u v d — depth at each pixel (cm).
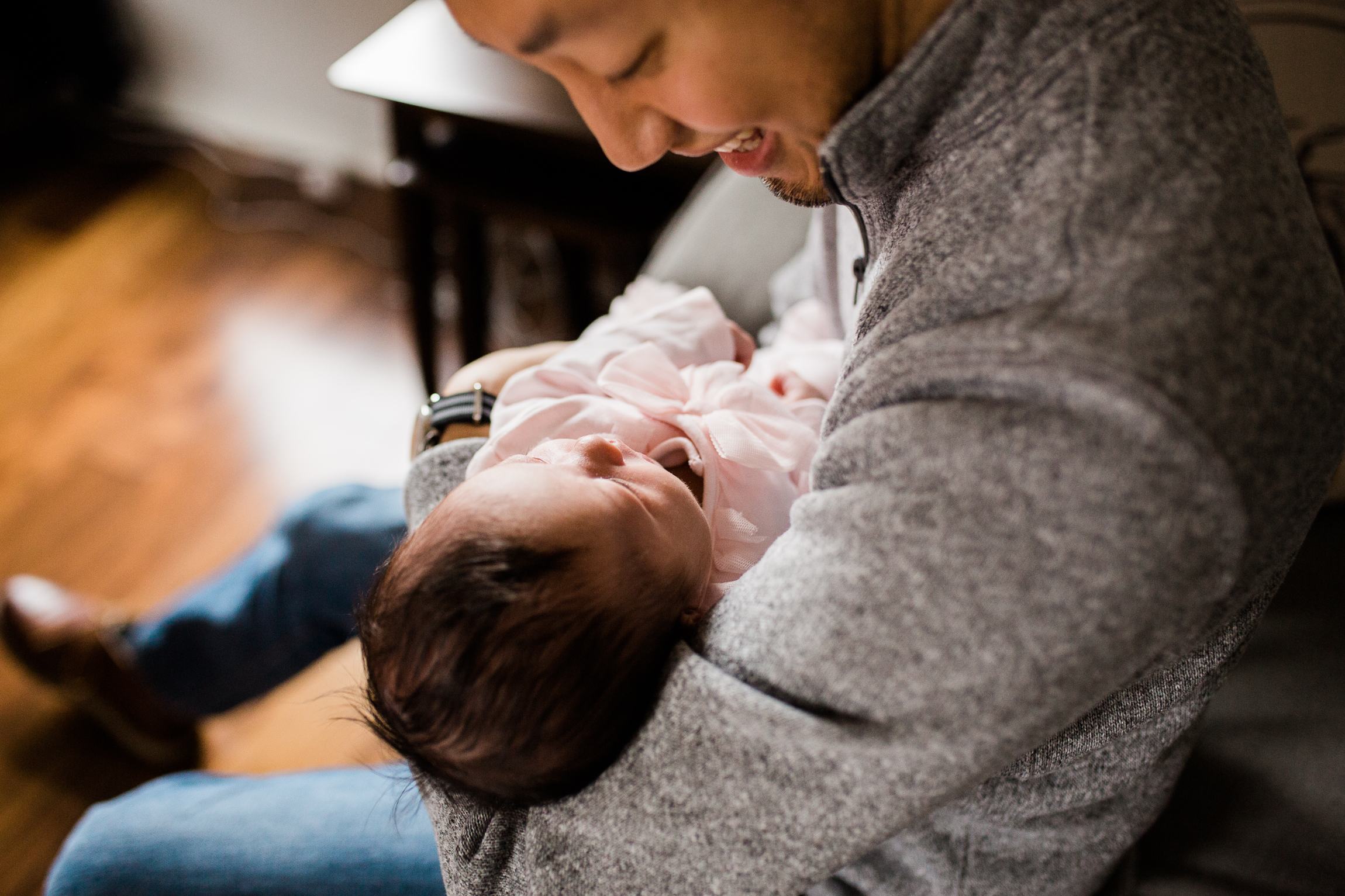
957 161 47
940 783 47
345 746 139
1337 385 43
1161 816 79
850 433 46
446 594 58
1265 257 41
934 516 42
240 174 214
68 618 128
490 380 82
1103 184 41
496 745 57
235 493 165
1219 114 43
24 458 168
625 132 52
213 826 82
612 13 43
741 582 53
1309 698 82
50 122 219
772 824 49
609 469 64
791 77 47
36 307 190
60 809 132
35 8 205
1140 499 40
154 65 214
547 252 188
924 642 43
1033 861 65
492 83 123
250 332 188
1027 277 42
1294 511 45
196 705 123
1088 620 41
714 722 48
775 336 100
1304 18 89
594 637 58
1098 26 43
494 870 60
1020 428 41
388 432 174
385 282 196
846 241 75
